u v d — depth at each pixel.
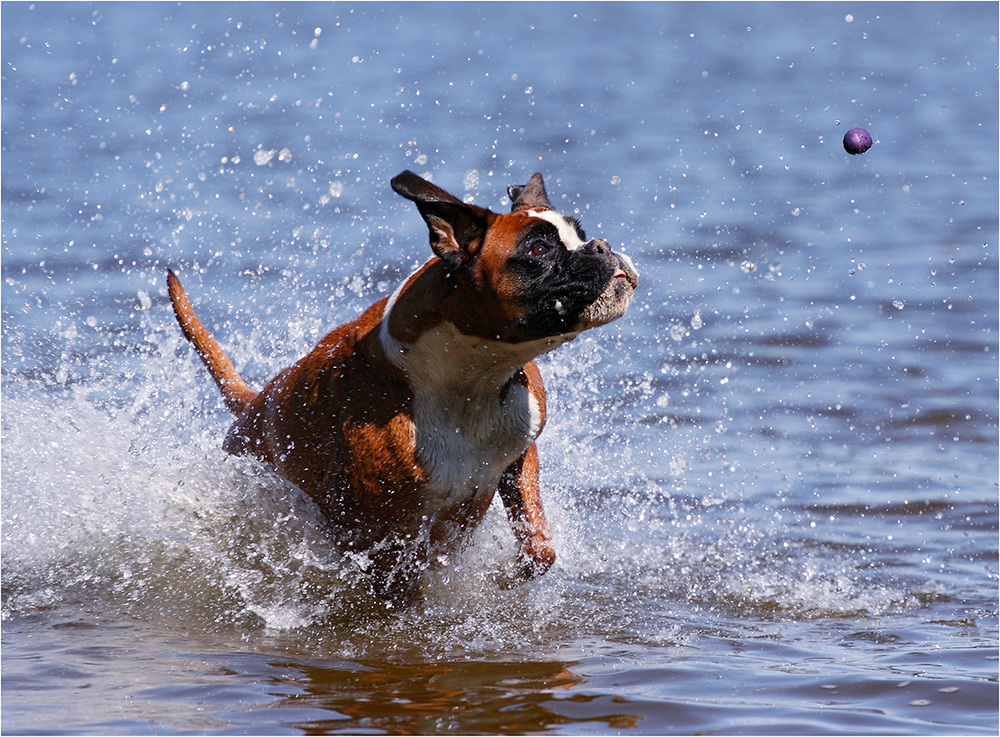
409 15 70.06
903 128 35.91
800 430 12.24
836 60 53.50
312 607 8.17
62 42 50.66
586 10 78.44
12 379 12.30
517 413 7.76
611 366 14.52
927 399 13.13
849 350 15.16
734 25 69.38
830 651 7.21
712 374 14.20
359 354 7.70
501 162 28.02
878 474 11.02
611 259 6.82
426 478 7.46
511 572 8.40
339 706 6.19
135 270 18.23
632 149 31.34
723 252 20.78
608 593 8.53
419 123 34.94
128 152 29.56
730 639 7.52
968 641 7.36
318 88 40.81
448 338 7.24
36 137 31.83
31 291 16.86
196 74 42.97
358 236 20.94
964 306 17.34
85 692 6.39
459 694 6.39
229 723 5.91
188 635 7.66
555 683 6.58
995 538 9.52
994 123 36.66
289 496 8.17
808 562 9.12
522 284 6.90
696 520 10.05
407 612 8.09
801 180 28.02
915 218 23.86
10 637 7.53
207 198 24.36
